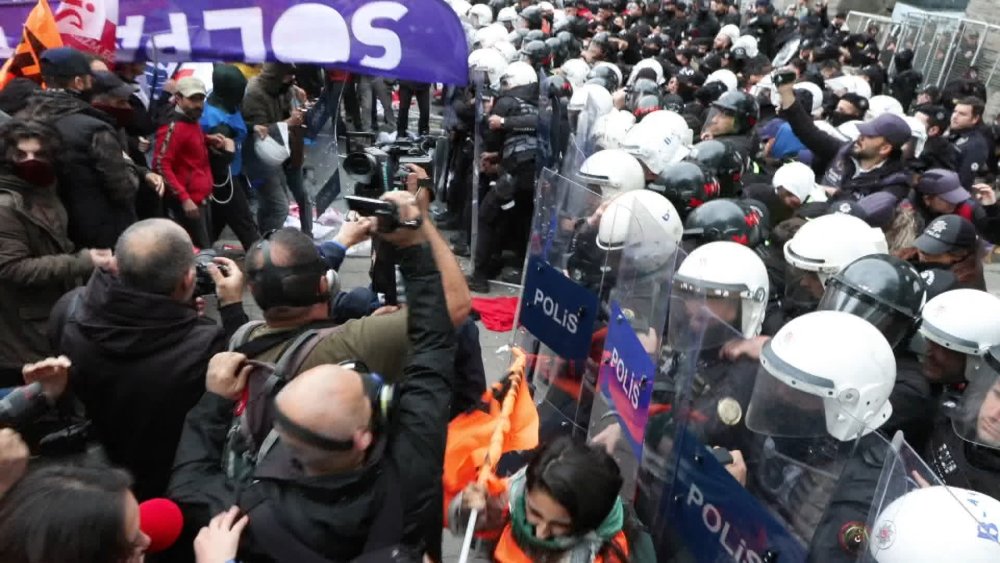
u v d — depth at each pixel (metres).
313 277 2.02
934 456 2.19
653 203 3.02
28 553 1.23
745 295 2.27
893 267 2.36
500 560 1.80
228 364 1.87
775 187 4.23
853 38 14.57
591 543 1.70
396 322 1.98
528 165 5.59
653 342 2.24
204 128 5.24
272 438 1.74
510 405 2.46
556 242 3.05
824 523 1.64
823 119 8.02
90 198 3.62
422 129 9.52
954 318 2.24
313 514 1.48
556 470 1.66
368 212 1.74
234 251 6.01
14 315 3.14
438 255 1.80
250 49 3.35
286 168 6.15
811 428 1.73
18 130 3.02
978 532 1.38
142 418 2.19
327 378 1.50
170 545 1.68
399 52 3.29
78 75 3.81
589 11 16.22
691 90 8.58
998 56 13.09
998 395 1.98
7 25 4.22
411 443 1.61
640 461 2.12
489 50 7.06
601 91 6.22
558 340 2.89
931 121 7.23
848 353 1.70
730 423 1.89
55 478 1.32
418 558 1.57
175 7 3.39
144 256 2.12
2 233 3.02
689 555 1.96
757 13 16.52
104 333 2.13
